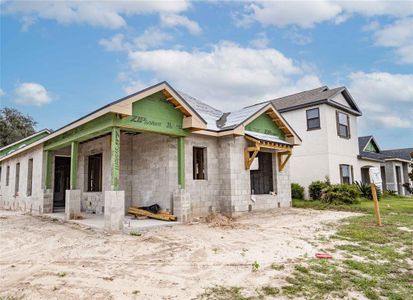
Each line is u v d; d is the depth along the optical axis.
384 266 5.46
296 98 21.31
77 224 10.23
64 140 12.05
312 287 4.48
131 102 8.66
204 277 4.92
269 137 13.89
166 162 10.95
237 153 12.29
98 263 5.73
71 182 11.40
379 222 9.52
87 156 14.33
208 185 11.87
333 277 4.89
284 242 7.32
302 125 19.17
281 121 14.39
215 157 12.28
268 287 4.48
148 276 4.98
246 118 12.34
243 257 6.04
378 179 9.87
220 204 12.14
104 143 12.82
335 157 18.52
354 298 4.12
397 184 26.20
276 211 13.16
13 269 5.52
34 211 14.81
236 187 12.02
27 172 16.31
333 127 18.75
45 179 14.05
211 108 15.49
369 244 7.10
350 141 20.34
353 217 11.38
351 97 20.30
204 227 9.37
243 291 4.34
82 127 10.52
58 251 6.73
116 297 4.16
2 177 21.34
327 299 4.08
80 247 7.02
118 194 8.61
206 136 12.02
